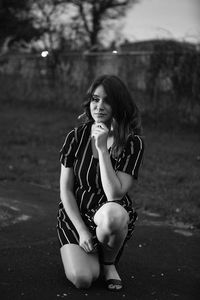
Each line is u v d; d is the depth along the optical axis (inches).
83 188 138.6
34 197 241.9
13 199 234.2
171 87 449.1
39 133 422.6
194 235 196.7
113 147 137.0
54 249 170.9
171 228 203.9
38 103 598.2
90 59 542.6
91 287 139.2
